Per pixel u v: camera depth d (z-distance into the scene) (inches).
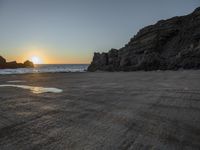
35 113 300.5
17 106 351.9
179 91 514.9
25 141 190.2
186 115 286.5
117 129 225.3
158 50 3016.7
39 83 778.2
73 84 724.0
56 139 195.3
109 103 374.0
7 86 677.3
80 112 305.4
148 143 186.5
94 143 185.6
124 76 1189.7
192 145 183.6
